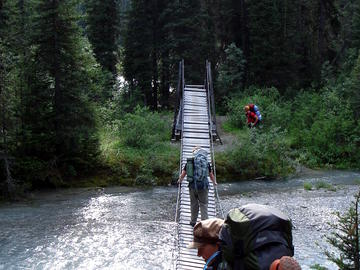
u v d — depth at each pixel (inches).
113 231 535.2
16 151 748.6
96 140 816.9
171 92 1523.1
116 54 1445.6
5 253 458.6
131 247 478.6
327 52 1519.4
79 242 495.5
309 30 1528.1
